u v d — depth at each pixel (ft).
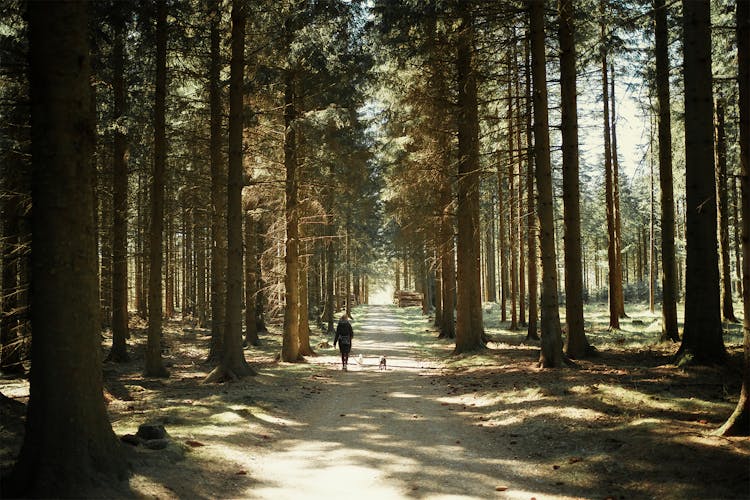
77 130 18.03
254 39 56.65
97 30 43.55
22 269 48.01
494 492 19.56
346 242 124.47
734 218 92.53
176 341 86.79
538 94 43.62
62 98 17.70
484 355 60.54
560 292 157.07
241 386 43.52
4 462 20.25
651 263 104.17
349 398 41.09
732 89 59.77
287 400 38.55
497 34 53.62
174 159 69.77
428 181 71.82
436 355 72.79
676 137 72.49
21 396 37.63
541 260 44.70
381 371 58.29
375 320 152.97
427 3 45.19
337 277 150.61
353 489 20.07
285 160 64.75
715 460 19.06
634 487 18.58
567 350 49.49
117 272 62.23
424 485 20.44
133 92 52.65
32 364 17.71
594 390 33.01
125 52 56.03
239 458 23.57
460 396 40.27
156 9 48.47
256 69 56.49
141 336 88.33
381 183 100.83
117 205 59.77
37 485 16.62
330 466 23.12
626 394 30.81
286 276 65.87
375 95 71.41
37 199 17.76
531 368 46.44
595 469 20.88
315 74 59.06
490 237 154.92
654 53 56.70
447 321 93.61
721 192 72.13
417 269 146.10
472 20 48.88
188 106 60.29
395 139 71.20
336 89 60.54
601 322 93.04
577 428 26.53
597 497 18.42
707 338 36.35
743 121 21.98
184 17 53.01
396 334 111.86
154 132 53.98
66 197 17.76
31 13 17.88
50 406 17.37
